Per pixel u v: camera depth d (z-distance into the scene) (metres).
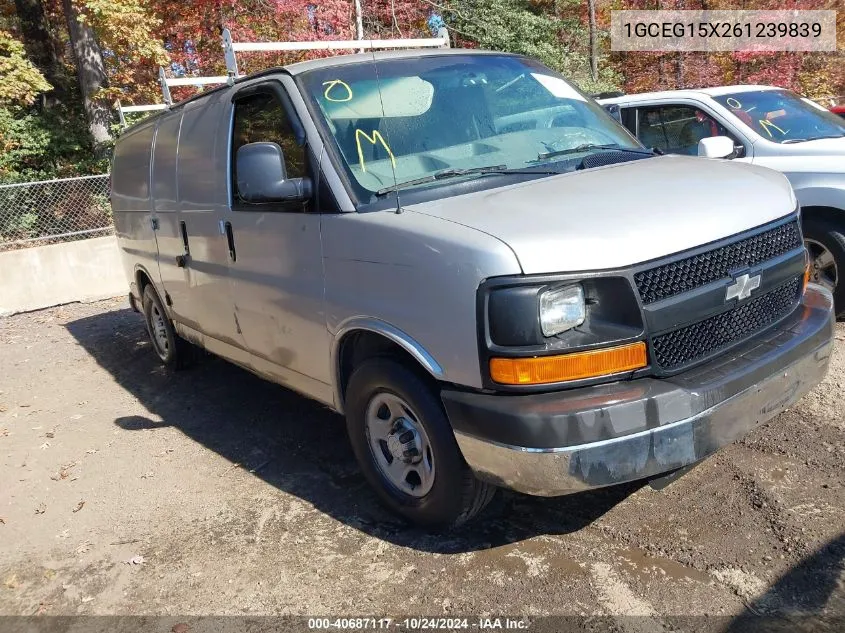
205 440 4.93
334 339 3.50
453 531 3.43
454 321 2.80
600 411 2.60
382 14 16.20
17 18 17.41
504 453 2.72
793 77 20.38
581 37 20.73
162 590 3.25
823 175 5.44
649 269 2.71
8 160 14.23
